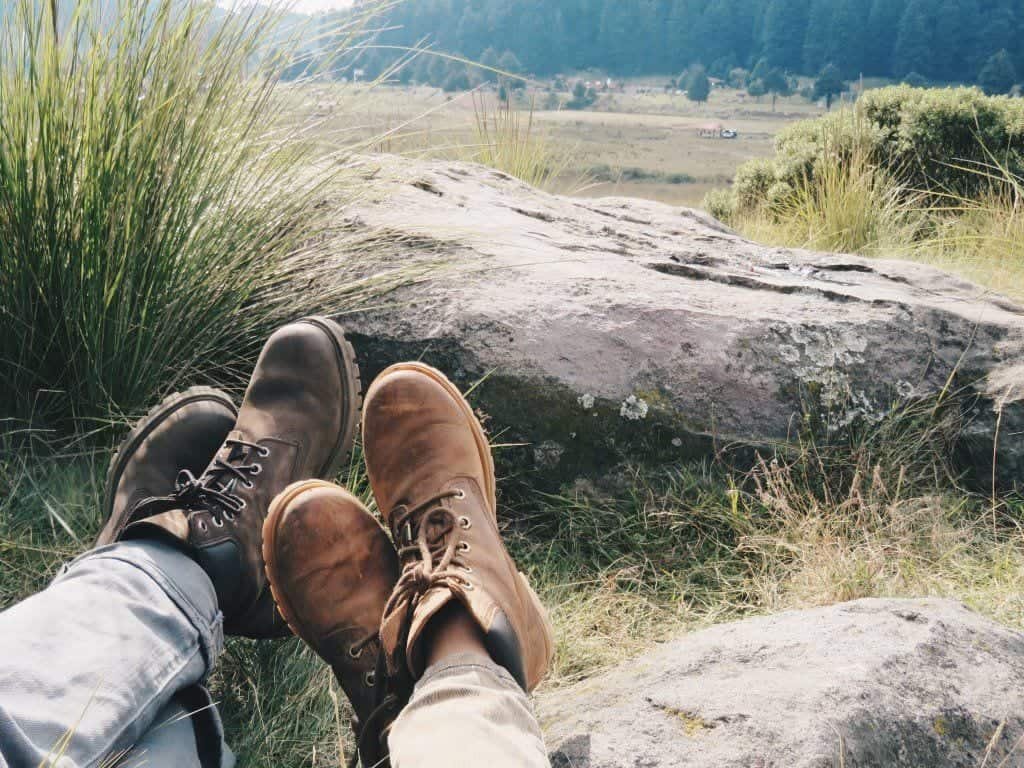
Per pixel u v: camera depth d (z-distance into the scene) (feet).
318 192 6.56
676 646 4.30
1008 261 12.82
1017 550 5.90
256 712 4.06
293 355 5.30
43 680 2.93
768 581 5.53
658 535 6.05
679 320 6.64
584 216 10.28
